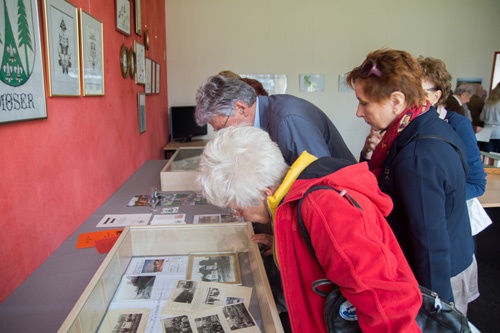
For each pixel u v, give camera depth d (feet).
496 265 9.41
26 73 4.00
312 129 4.45
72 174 5.46
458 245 3.88
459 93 14.24
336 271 2.17
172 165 8.04
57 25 4.88
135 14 9.78
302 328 2.58
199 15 17.03
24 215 4.08
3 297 3.67
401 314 2.00
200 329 3.14
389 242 2.48
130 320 3.28
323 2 17.43
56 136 4.93
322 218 2.29
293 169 2.74
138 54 10.22
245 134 2.86
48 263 4.45
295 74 17.87
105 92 7.19
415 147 3.45
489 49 18.70
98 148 6.73
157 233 4.47
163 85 16.15
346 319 2.37
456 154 3.54
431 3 17.95
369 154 5.98
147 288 3.78
